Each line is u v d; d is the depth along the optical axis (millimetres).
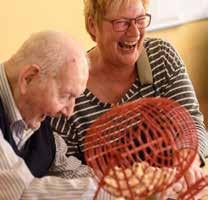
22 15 2188
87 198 1021
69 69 1080
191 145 912
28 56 1093
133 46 1447
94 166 867
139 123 896
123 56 1444
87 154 890
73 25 2414
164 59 1567
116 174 826
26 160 1254
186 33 3084
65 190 1031
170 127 899
